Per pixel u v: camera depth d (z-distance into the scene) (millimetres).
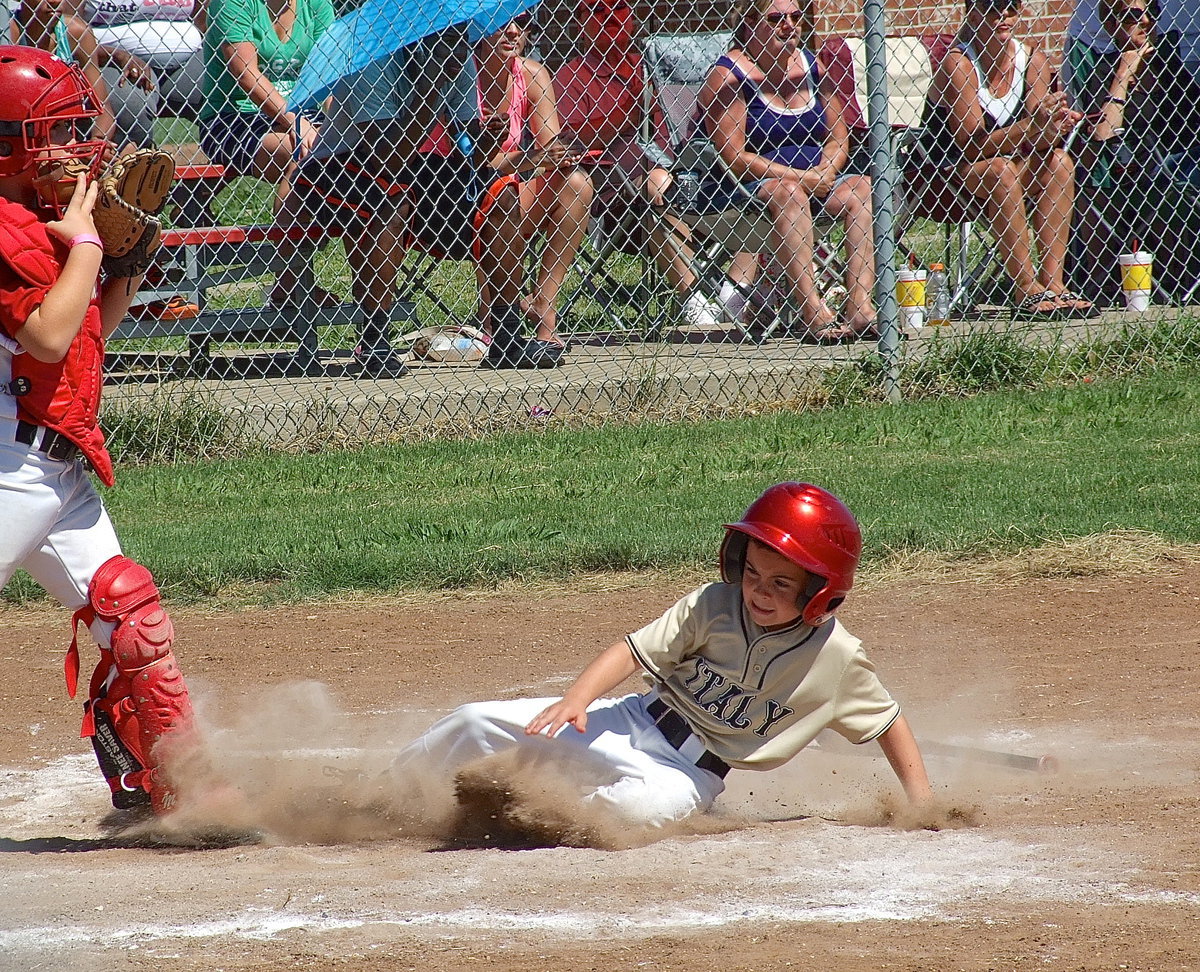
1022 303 40688
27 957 9961
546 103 36688
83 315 12570
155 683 13438
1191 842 12031
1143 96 41719
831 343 38344
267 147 35281
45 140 12695
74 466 13438
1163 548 23359
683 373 35375
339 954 9906
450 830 13430
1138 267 41375
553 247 36562
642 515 25938
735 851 12102
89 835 13812
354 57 34062
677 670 13422
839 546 12594
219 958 9883
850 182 37812
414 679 18812
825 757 15938
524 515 26250
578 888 11188
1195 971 9242
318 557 24031
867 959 9586
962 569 23078
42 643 21156
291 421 33000
